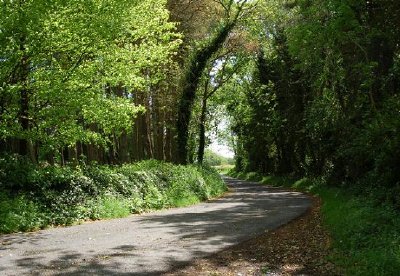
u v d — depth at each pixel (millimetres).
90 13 15109
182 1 30656
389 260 7332
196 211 17906
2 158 14539
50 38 14602
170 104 31141
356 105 20266
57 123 15758
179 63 32875
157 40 23031
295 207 18531
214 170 36094
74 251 9539
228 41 36562
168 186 22047
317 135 28141
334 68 22406
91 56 16594
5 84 14266
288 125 35844
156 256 9102
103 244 10344
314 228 12555
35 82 15102
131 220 14867
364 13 19031
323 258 8898
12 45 13844
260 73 41406
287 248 9945
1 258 8867
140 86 18844
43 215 13383
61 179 15258
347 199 15922
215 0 32969
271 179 42438
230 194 29031
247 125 47719
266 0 35469
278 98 37562
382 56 18672
